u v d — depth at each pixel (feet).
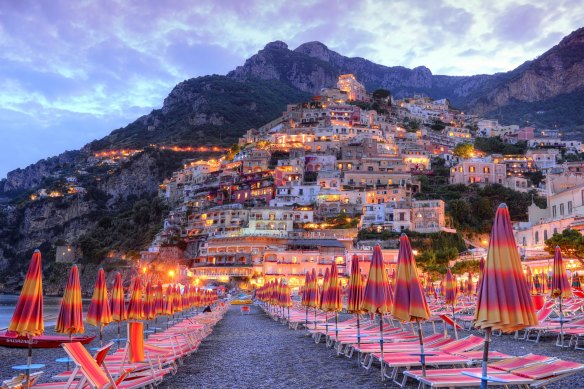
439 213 426.10
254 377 61.77
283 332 122.52
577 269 188.34
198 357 80.84
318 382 57.31
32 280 45.73
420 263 281.95
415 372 48.78
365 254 376.48
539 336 86.48
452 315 117.70
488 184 504.02
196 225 544.62
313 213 482.28
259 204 533.96
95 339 119.65
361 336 77.66
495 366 44.93
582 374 53.52
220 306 219.00
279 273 399.44
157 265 510.99
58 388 41.83
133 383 50.16
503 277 32.65
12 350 96.17
